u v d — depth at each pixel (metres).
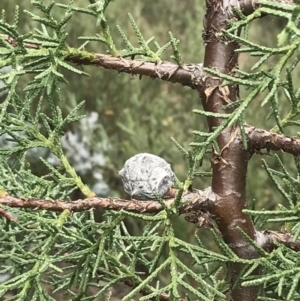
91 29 0.86
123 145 0.79
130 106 0.84
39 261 0.22
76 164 0.85
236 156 0.23
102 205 0.22
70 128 0.86
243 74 0.20
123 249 0.31
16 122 0.24
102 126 0.84
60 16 0.84
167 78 0.23
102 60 0.24
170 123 0.79
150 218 0.21
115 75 0.85
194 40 0.89
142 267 0.53
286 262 0.21
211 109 0.23
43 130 0.82
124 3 0.97
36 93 0.23
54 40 0.23
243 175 0.23
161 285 0.65
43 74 0.22
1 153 0.24
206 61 0.23
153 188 0.22
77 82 0.85
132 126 0.77
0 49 0.22
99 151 0.81
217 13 0.22
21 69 0.22
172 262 0.21
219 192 0.23
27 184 0.29
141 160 0.23
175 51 0.23
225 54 0.23
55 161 0.82
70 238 0.23
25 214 0.21
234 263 0.23
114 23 0.90
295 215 0.20
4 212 0.28
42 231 0.27
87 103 0.86
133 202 0.22
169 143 0.75
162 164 0.23
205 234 0.67
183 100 0.86
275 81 0.18
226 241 0.23
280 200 0.66
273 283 0.26
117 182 0.83
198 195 0.23
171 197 0.23
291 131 0.71
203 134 0.19
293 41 0.17
